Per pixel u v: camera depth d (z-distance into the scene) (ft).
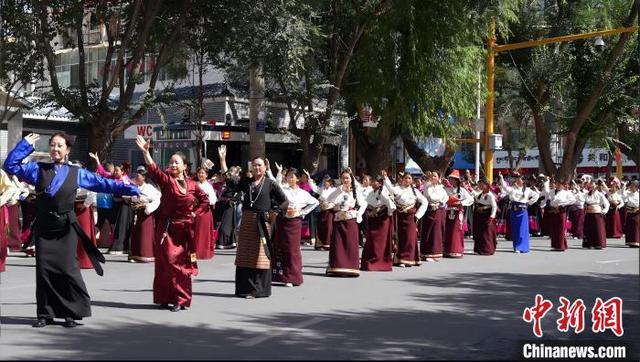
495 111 114.32
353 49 79.00
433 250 54.49
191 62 89.66
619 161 152.87
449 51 80.02
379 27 78.13
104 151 63.21
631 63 107.76
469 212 83.46
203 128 73.00
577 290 38.93
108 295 35.04
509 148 151.02
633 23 101.40
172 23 67.72
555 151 166.91
